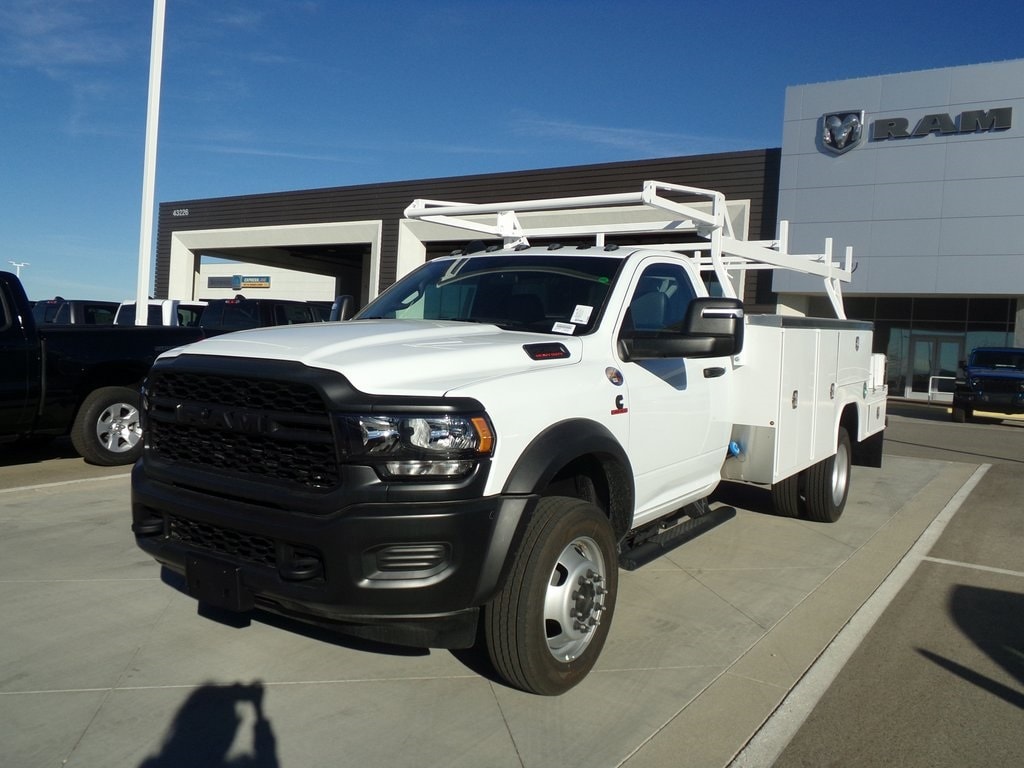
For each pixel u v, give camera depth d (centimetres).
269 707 384
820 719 397
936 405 2997
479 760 346
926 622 530
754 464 598
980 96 2717
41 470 905
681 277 554
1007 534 775
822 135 2905
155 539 411
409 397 349
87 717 370
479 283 522
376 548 341
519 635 374
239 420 370
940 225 2789
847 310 3297
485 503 356
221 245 3753
